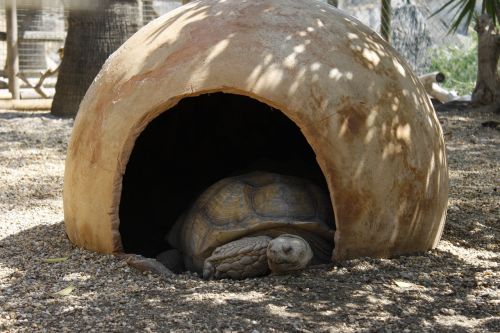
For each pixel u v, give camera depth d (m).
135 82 3.92
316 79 3.75
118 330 3.12
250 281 3.65
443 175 4.14
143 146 5.00
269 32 3.89
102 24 10.36
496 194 6.11
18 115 10.84
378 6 14.17
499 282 3.75
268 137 5.11
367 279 3.66
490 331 3.15
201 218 4.00
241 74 3.73
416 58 13.16
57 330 3.14
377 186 3.77
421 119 4.00
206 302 3.39
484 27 9.66
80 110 4.27
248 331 3.09
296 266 3.60
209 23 3.98
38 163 7.55
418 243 4.06
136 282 3.69
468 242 4.54
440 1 14.18
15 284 3.75
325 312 3.30
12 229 4.96
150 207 4.99
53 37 13.67
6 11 12.13
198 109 5.09
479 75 9.84
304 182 4.06
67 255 4.14
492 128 8.88
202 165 5.17
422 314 3.32
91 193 4.01
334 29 4.01
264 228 3.76
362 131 3.74
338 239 3.76
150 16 11.96
